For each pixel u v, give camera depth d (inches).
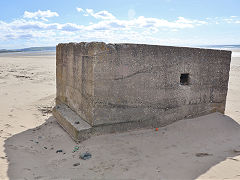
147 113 182.4
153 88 181.0
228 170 121.7
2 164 131.0
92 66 160.2
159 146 158.1
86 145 158.9
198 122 197.8
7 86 394.3
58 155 150.3
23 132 195.2
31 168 130.6
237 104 290.8
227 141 168.9
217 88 215.2
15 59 1147.3
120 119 173.5
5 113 244.5
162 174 120.1
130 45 166.9
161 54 179.2
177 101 194.1
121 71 167.3
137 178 117.4
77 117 189.2
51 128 201.6
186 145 160.7
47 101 300.5
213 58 207.0
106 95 166.1
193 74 198.4
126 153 147.3
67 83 214.8
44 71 631.8
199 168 124.9
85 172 126.3
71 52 198.7
